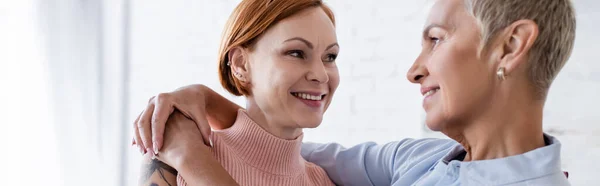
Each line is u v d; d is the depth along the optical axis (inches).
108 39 78.9
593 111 50.2
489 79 30.5
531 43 28.6
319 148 48.4
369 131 66.0
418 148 40.4
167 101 38.1
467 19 30.9
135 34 81.1
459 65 31.0
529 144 31.3
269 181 39.1
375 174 42.8
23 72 78.4
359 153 44.4
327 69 39.7
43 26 77.8
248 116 40.5
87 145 78.2
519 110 30.7
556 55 29.7
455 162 33.1
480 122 31.8
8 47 78.3
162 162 38.0
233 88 42.2
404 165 39.9
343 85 68.1
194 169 34.0
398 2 64.7
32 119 78.2
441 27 32.0
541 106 31.1
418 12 63.3
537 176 29.9
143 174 38.4
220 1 76.0
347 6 68.1
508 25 29.3
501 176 30.7
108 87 78.7
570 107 51.5
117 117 78.4
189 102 39.4
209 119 43.8
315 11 38.8
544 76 30.0
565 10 29.7
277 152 39.4
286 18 37.8
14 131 78.4
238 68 40.1
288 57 37.8
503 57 29.8
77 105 78.1
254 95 39.9
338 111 68.2
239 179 38.4
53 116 77.9
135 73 80.6
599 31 50.1
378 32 66.1
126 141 78.7
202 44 76.9
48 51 77.7
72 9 78.0
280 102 38.1
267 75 38.1
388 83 65.1
